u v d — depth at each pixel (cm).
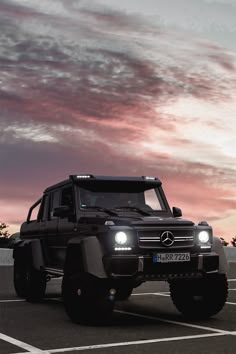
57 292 1190
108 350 566
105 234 718
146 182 888
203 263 742
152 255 716
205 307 778
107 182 863
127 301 1016
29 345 594
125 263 703
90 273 703
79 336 645
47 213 968
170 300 1034
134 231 719
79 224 802
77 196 837
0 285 1332
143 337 637
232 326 721
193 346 584
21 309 896
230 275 1625
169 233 731
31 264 975
